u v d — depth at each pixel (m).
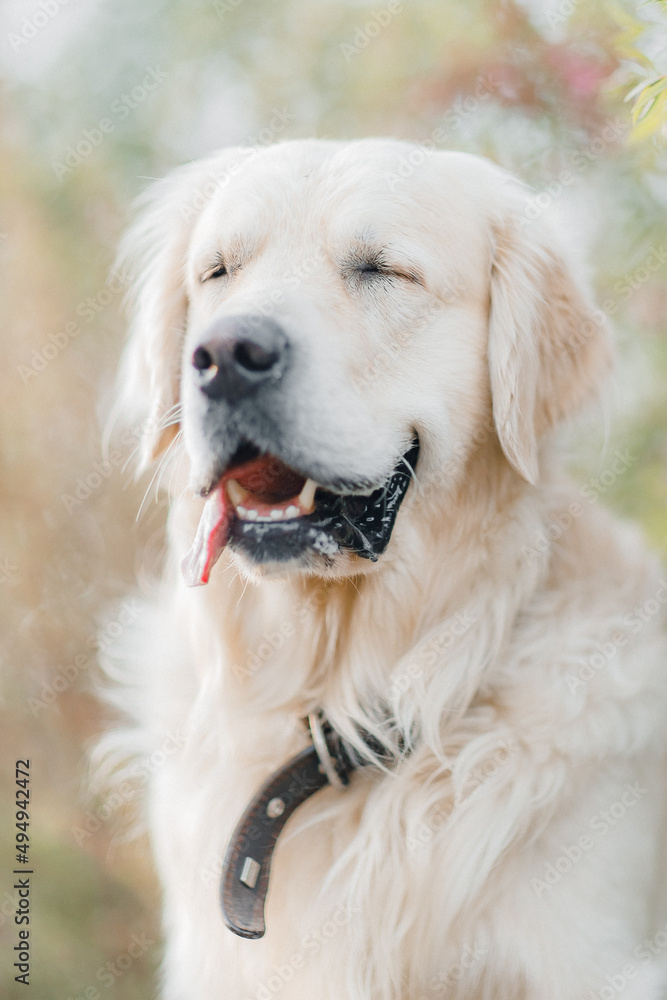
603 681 2.32
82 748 4.39
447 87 4.04
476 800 2.21
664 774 2.44
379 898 2.24
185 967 2.56
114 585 4.48
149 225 3.14
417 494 2.34
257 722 2.48
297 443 2.08
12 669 4.45
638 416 3.68
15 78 4.49
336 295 2.26
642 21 2.62
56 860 4.11
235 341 2.01
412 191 2.36
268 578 2.22
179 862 2.52
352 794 2.35
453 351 2.36
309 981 2.28
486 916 2.19
